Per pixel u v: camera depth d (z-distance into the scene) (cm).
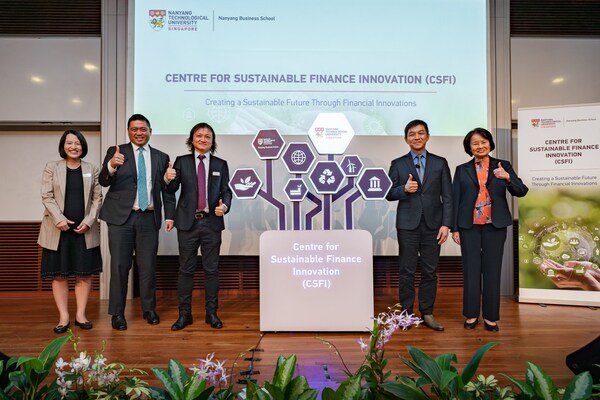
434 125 392
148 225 289
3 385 127
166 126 381
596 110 347
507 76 405
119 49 390
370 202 389
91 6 400
